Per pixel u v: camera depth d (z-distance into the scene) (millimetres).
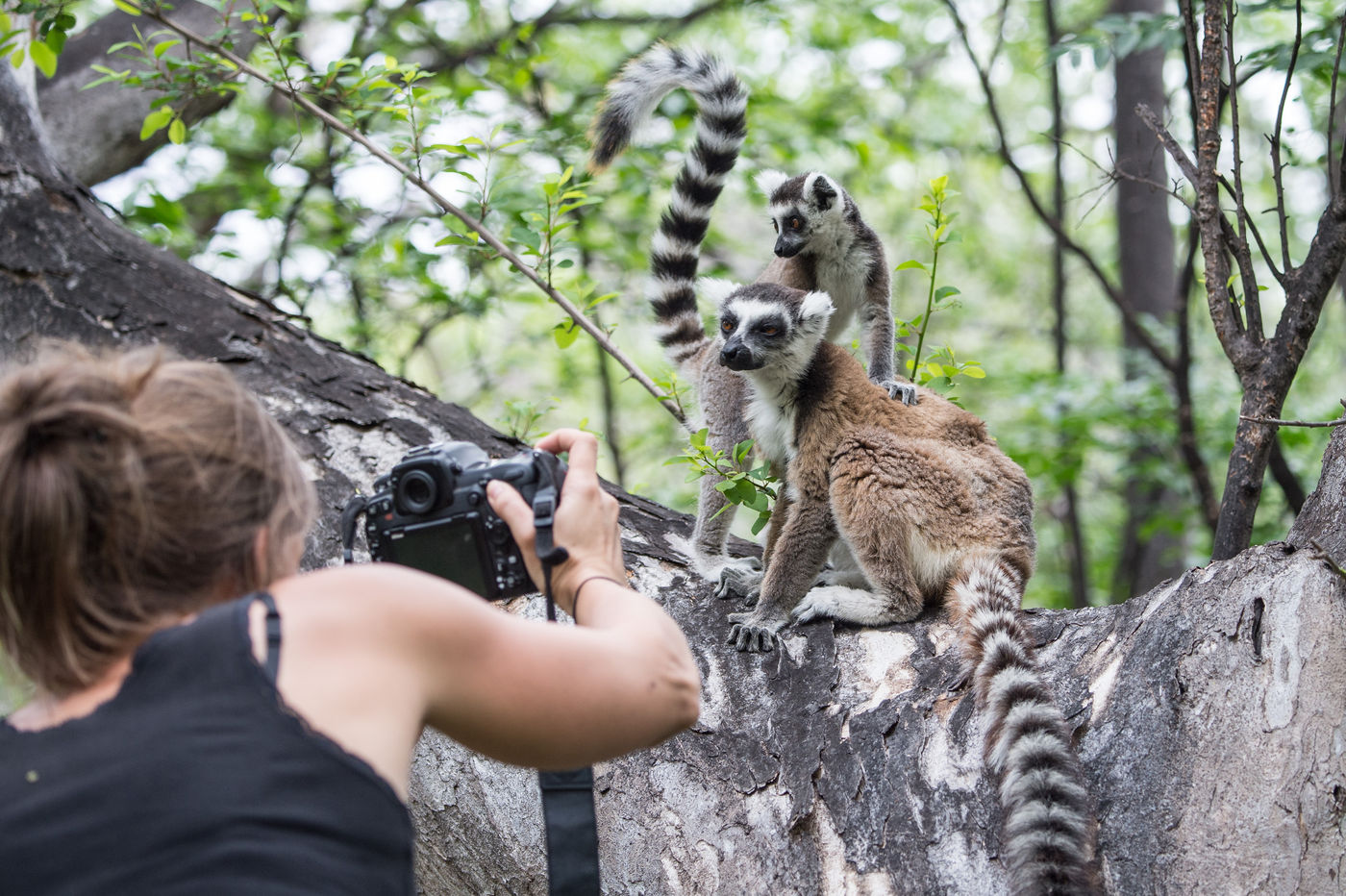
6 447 1471
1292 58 4074
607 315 10430
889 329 6016
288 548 1660
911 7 13945
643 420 14008
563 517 1913
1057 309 10984
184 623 1496
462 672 1555
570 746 1644
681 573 4121
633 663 1681
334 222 9070
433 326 9055
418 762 3227
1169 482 9070
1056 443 9984
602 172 5938
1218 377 10953
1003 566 4129
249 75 5281
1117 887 2520
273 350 4219
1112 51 6238
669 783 3020
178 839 1316
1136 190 11500
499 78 9195
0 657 1558
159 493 1483
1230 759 2566
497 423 5719
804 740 3049
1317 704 2537
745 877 2801
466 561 1976
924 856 2711
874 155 13031
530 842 3072
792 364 4652
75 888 1308
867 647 3438
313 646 1471
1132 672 2871
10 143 4062
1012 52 14391
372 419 4129
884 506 4215
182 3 6176
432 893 3340
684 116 9062
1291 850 2420
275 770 1362
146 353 1647
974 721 2971
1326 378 13164
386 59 5000
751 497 4082
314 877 1320
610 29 12820
